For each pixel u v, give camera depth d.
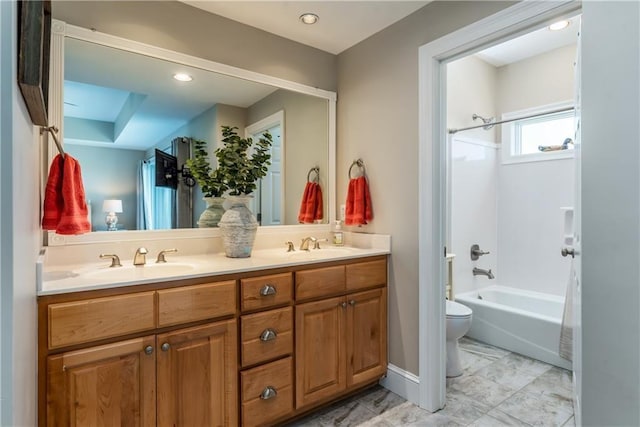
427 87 2.03
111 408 1.33
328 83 2.68
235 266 1.69
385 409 2.04
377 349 2.20
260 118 2.37
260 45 2.34
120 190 1.87
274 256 2.06
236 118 2.27
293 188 2.54
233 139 2.14
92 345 1.30
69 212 1.44
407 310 2.16
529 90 3.36
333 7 2.07
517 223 3.47
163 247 1.99
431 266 2.02
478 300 3.10
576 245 1.60
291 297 1.83
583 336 0.64
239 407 1.64
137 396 1.38
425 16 2.05
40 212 1.39
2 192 0.62
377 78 2.37
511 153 3.51
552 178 3.23
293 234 2.54
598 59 0.62
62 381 1.24
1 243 0.62
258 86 2.35
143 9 1.92
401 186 2.20
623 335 0.59
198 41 2.10
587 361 0.63
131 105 1.90
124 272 1.56
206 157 2.15
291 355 1.82
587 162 0.63
